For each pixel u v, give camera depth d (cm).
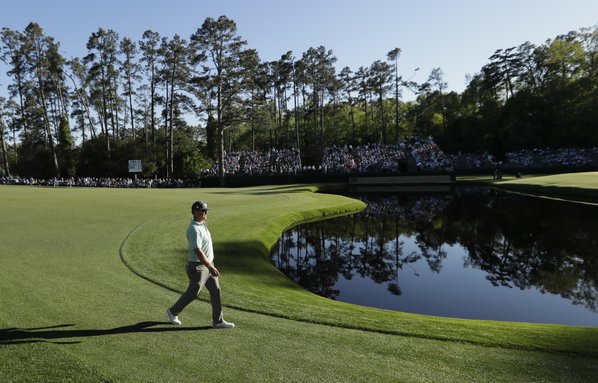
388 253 1414
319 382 405
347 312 680
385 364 451
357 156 5578
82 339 497
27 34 5253
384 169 5197
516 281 1075
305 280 1113
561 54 6031
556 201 2442
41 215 1609
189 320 580
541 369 443
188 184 4778
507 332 570
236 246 1250
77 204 2008
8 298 654
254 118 4722
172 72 5156
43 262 904
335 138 7350
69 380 396
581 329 596
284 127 7800
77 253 1002
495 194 3092
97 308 618
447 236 1681
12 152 7519
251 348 486
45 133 6675
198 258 521
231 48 4528
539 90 6228
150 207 1942
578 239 1503
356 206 2491
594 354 483
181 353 465
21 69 5284
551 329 597
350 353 480
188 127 5900
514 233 1669
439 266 1244
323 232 1759
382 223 1994
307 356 468
